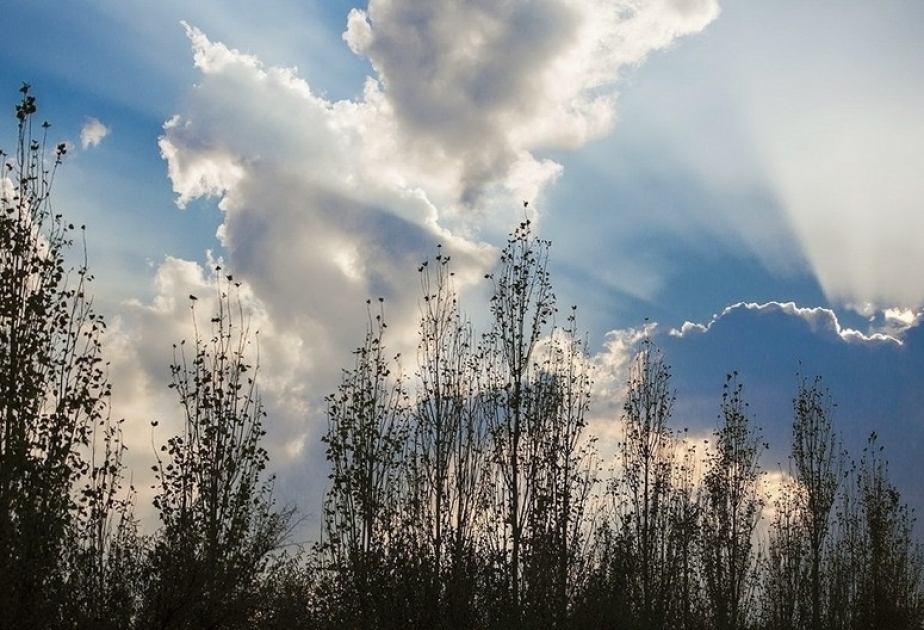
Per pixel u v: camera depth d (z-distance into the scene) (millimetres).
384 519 25203
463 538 25266
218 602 21094
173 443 21469
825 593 39219
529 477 26406
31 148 19422
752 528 36406
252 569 22031
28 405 17938
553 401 27609
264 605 24422
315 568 25453
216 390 21875
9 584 17469
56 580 18625
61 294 18953
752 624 37031
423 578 24594
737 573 35344
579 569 25641
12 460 17766
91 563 19422
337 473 25266
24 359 18094
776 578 37906
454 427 26125
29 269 18672
